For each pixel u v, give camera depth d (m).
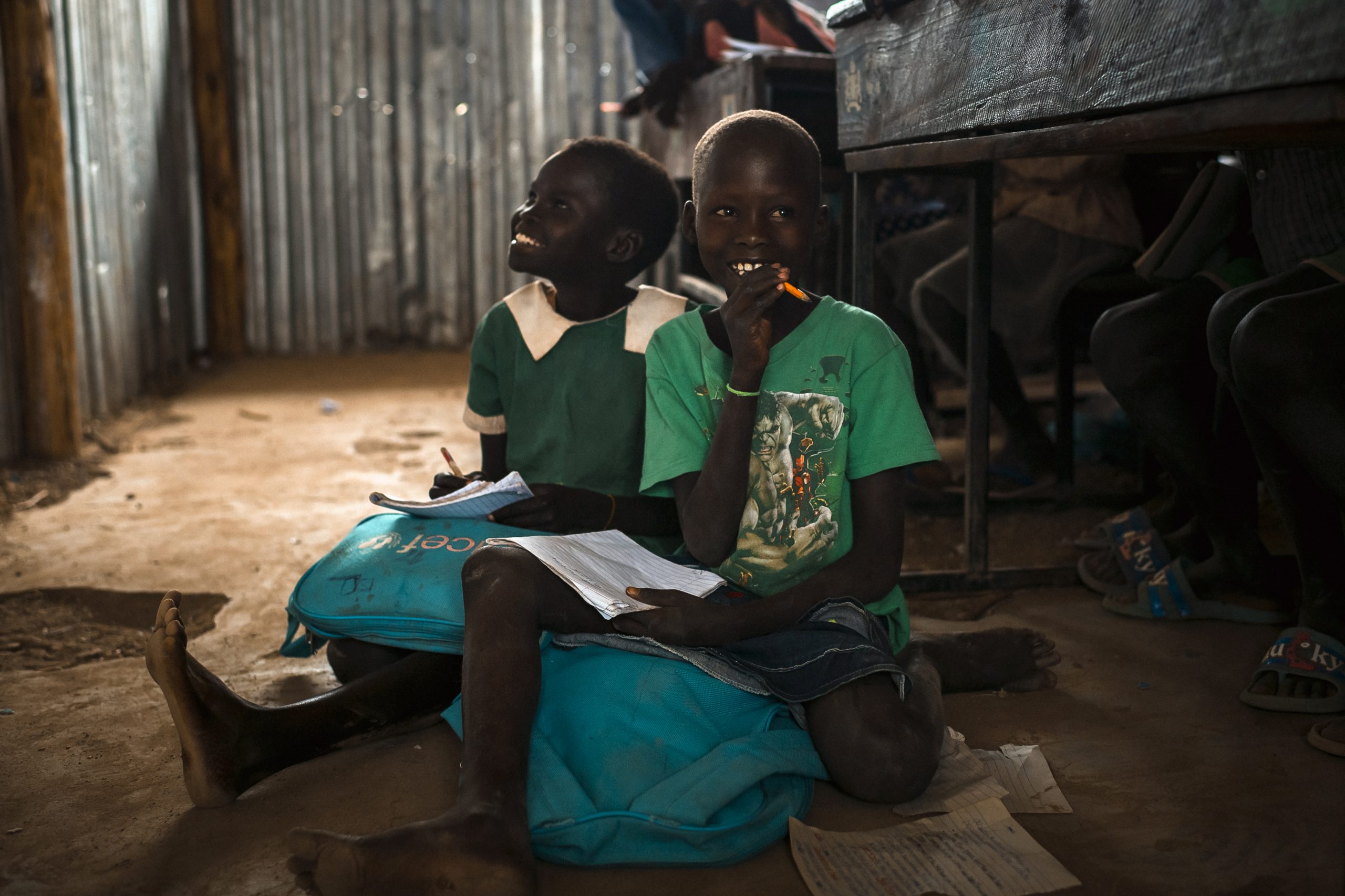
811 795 1.76
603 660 1.85
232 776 1.79
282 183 7.15
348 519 3.71
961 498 3.74
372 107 7.19
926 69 2.41
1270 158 2.43
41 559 3.28
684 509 1.94
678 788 1.62
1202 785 1.84
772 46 4.04
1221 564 2.67
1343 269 2.23
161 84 6.29
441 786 1.87
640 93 4.77
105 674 2.47
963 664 2.21
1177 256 2.71
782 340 1.99
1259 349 2.05
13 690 2.37
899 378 1.93
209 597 2.97
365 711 1.95
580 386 2.36
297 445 4.89
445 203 7.37
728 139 1.90
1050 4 1.93
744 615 1.82
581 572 1.81
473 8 7.13
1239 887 1.54
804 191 1.91
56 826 1.77
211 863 1.65
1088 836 1.69
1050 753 1.97
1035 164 3.66
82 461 4.52
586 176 2.31
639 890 1.56
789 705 1.81
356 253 7.34
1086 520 3.60
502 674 1.64
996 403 3.87
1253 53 1.47
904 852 1.62
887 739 1.71
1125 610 2.70
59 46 4.64
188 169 6.87
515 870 1.43
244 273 7.20
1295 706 2.09
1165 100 1.65
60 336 4.44
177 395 6.06
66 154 4.59
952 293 3.64
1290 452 2.16
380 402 5.89
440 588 2.06
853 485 1.95
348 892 1.43
